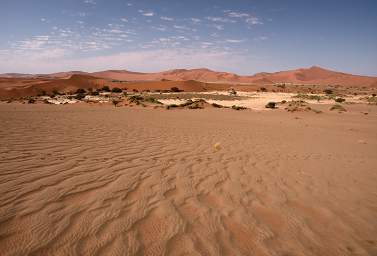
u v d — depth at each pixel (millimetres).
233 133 11227
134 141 7445
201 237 2695
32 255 2195
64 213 2918
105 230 2656
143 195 3600
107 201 3309
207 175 4750
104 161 5059
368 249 2744
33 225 2631
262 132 12484
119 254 2309
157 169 4824
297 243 2760
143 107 28562
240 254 2479
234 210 3398
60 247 2330
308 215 3445
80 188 3641
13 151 5309
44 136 7258
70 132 8258
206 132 10859
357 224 3291
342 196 4250
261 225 3062
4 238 2387
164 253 2383
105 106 28547
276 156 6988
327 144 10094
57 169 4355
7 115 13383
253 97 57750
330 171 5793
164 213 3133
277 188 4387
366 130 16906
